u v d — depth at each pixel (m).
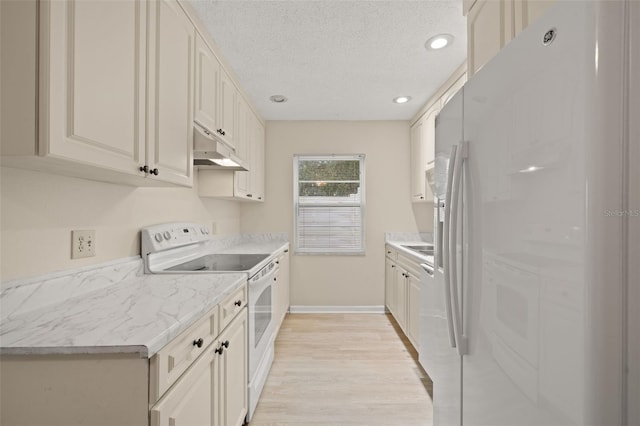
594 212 0.57
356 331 3.04
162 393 0.83
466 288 1.02
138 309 1.04
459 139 1.10
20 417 0.79
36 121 0.76
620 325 0.57
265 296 2.16
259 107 3.20
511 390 0.81
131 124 1.09
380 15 1.75
